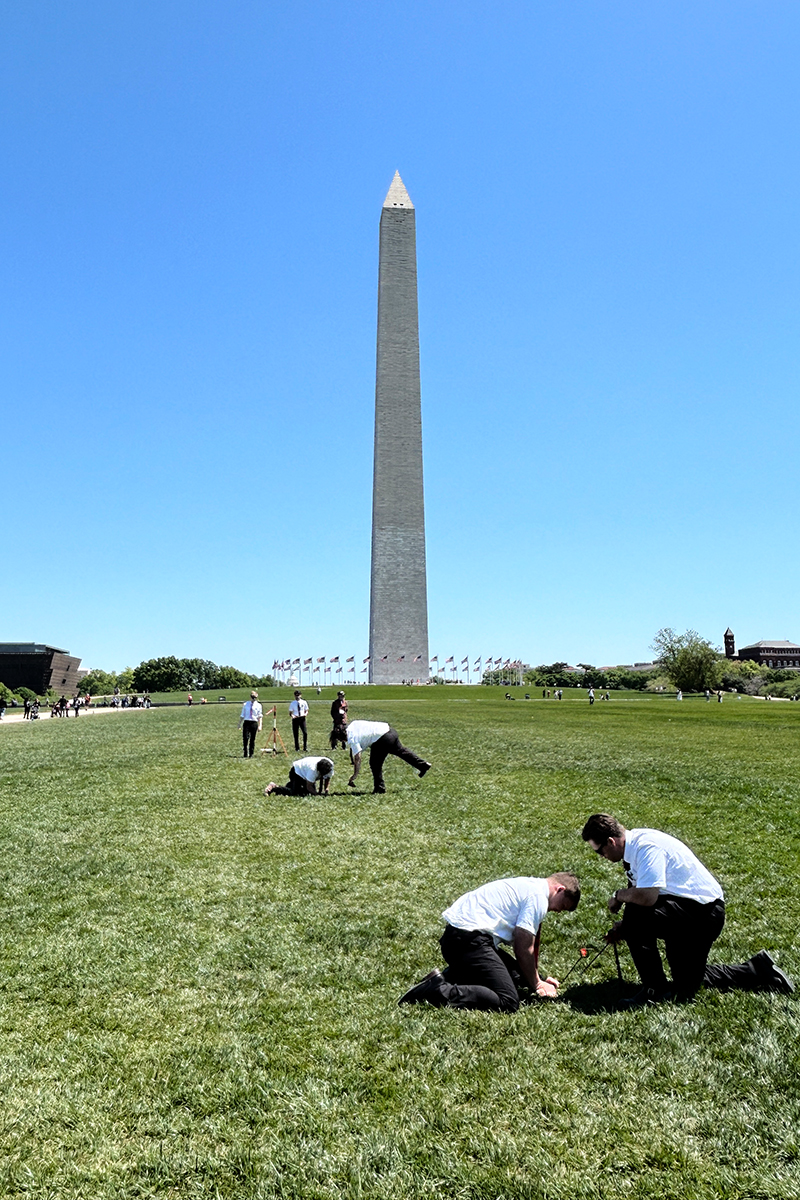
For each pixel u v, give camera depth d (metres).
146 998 5.90
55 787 16.38
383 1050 5.02
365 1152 3.97
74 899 8.45
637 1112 4.29
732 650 187.62
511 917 5.94
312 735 31.05
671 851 5.96
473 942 5.87
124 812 13.45
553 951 7.01
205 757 22.34
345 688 97.94
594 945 7.14
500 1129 4.15
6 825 12.34
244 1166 3.91
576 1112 4.29
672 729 34.97
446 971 5.97
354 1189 3.71
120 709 77.88
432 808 13.77
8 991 6.05
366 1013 5.58
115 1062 4.92
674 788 15.82
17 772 19.12
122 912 7.98
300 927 7.50
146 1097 4.52
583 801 14.36
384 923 7.60
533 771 18.75
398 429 91.81
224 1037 5.24
